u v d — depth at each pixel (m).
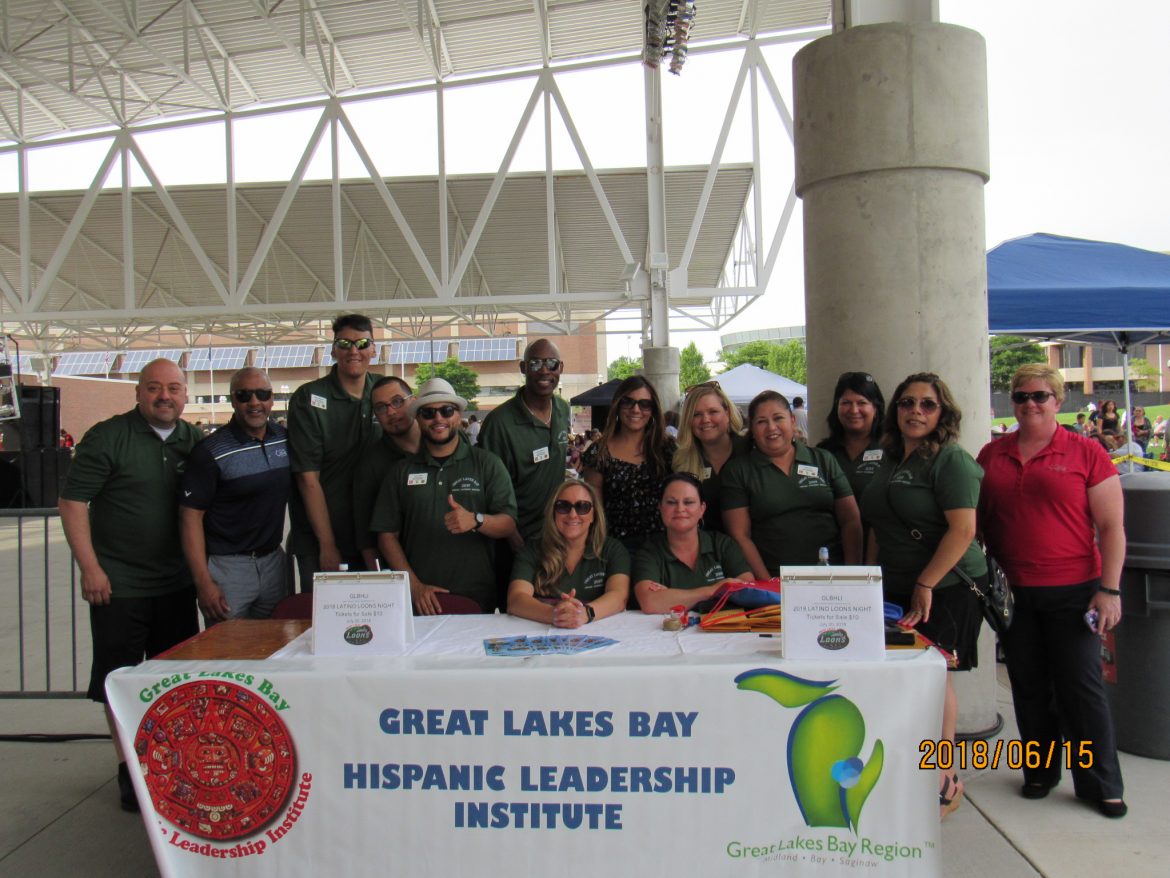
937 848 2.51
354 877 2.57
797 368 65.88
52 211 19.28
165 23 13.88
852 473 3.98
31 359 37.75
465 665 2.61
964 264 4.20
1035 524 3.35
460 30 14.90
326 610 2.78
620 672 2.52
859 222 4.21
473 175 17.83
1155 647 3.83
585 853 2.55
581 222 20.12
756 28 14.51
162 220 19.75
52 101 16.69
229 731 2.59
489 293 24.59
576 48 15.61
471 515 3.66
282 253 21.62
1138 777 3.68
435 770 2.56
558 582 3.49
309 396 4.08
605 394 16.69
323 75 15.23
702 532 3.66
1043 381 3.30
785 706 2.53
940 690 2.53
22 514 4.90
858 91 4.17
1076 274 6.30
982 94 4.25
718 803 2.54
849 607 2.58
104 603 3.60
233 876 2.60
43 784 3.81
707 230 20.45
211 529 3.76
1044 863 3.00
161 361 3.67
